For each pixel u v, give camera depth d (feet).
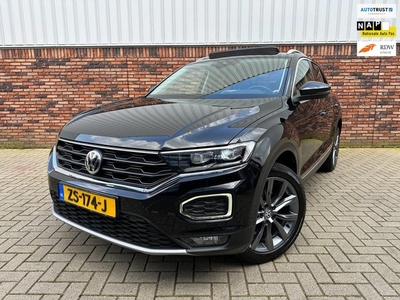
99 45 20.95
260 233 7.63
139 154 6.56
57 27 20.83
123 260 8.20
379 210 11.44
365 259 8.18
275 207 7.91
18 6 20.63
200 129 6.73
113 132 7.16
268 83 9.90
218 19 20.58
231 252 6.61
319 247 8.77
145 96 11.21
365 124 21.89
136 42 20.94
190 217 6.33
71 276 7.52
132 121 7.59
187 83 11.12
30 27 20.88
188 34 20.79
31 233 9.75
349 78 21.17
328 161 15.83
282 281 7.27
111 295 6.84
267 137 7.13
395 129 21.93
